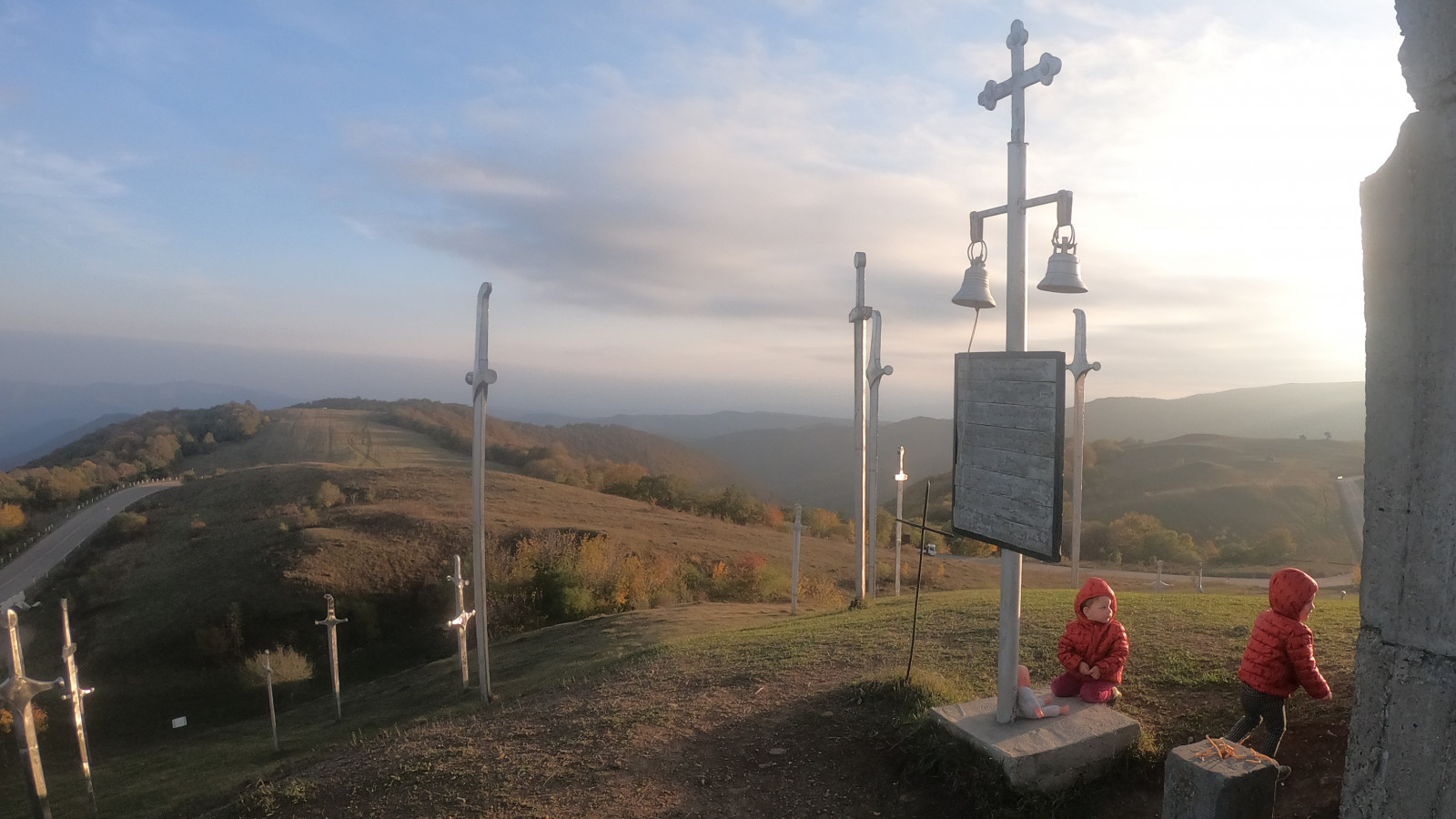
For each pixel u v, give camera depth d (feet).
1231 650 24.81
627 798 19.92
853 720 23.29
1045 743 17.87
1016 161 18.83
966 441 19.99
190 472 289.94
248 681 96.37
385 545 137.39
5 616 27.96
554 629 71.31
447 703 48.03
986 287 20.94
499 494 189.98
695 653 35.29
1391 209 10.44
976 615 36.40
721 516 220.43
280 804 22.43
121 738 90.79
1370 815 10.66
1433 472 9.98
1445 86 9.76
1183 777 12.36
